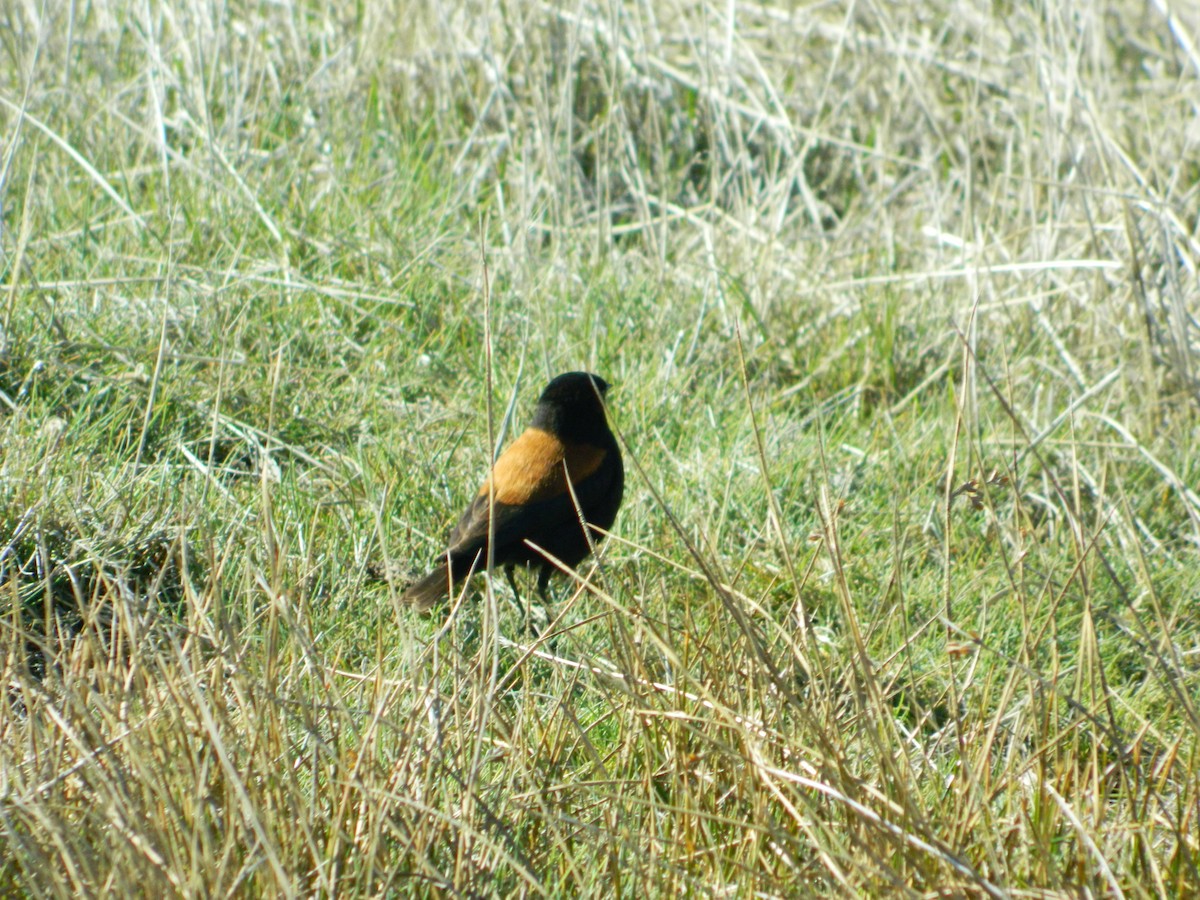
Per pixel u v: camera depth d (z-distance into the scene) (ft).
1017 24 60.18
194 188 46.83
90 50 53.98
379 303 41.78
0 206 37.24
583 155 57.98
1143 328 41.68
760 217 53.11
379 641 22.29
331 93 55.57
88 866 17.49
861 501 35.19
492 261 45.98
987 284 47.52
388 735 22.12
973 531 34.30
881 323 44.52
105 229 43.70
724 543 32.55
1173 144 57.82
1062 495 22.18
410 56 58.39
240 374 36.40
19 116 37.09
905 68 56.85
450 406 37.42
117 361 36.11
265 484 21.86
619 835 19.85
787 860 19.31
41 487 28.63
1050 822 20.15
